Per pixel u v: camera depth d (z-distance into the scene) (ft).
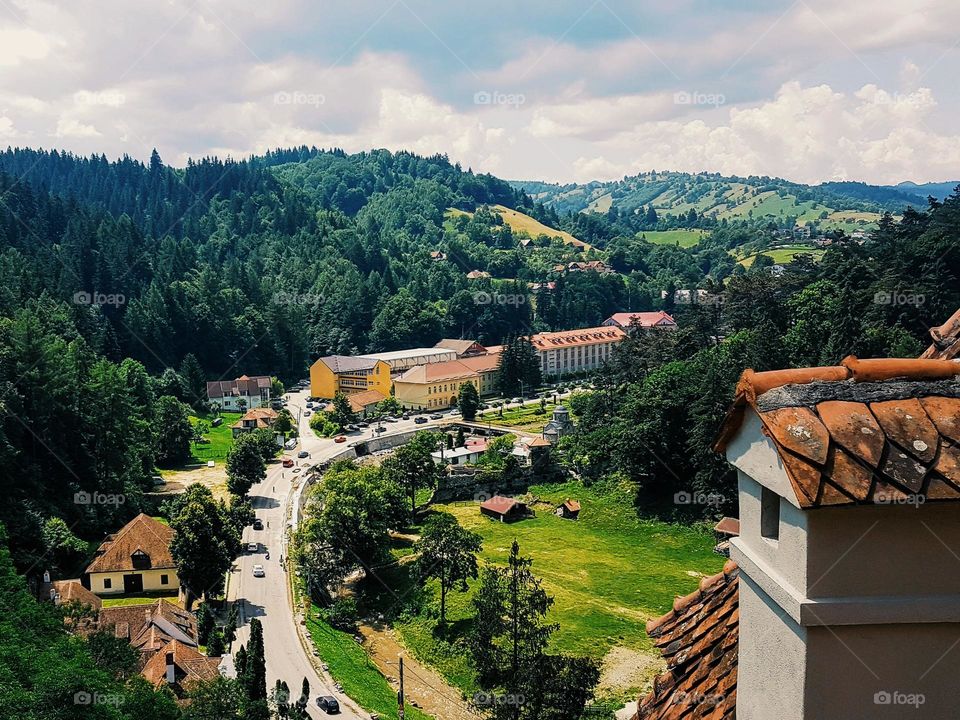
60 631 140.87
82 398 287.89
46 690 107.24
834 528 20.86
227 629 189.88
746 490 25.17
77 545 239.91
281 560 254.06
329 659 189.78
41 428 269.85
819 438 21.52
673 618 36.01
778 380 23.80
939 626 20.95
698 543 266.77
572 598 223.51
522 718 139.95
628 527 287.69
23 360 271.69
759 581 23.45
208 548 216.13
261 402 518.37
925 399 22.63
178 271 640.58
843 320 282.36
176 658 155.43
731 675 28.84
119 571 225.76
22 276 482.69
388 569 254.27
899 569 20.95
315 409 523.29
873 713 21.25
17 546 222.28
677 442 290.76
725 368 305.73
